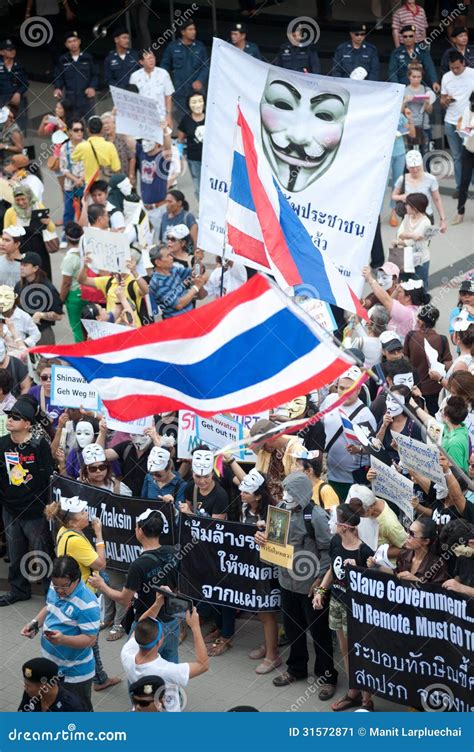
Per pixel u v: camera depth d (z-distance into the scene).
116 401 15.55
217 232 22.66
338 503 18.02
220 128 22.30
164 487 19.23
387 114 21.44
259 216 17.14
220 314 15.23
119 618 19.44
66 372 20.28
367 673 16.53
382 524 17.02
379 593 16.19
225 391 15.30
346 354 14.90
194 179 34.34
